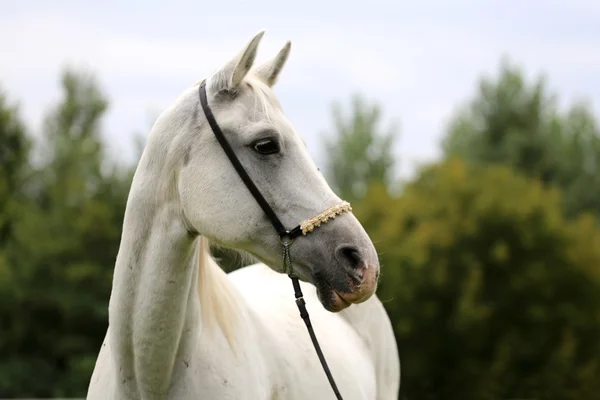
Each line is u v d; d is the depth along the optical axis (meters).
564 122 36.91
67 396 18.05
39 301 19.55
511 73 34.56
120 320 3.23
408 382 16.95
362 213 19.67
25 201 23.45
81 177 23.08
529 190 18.92
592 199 32.69
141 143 23.66
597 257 17.61
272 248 3.14
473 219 17.88
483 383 16.47
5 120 23.89
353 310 4.74
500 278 17.58
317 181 3.15
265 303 4.11
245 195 3.12
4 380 18.59
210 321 3.34
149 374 3.21
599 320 17.30
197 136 3.16
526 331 17.16
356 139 36.44
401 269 17.33
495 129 34.22
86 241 20.17
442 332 16.92
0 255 20.05
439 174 20.19
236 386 3.29
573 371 16.56
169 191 3.18
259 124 3.12
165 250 3.14
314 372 3.85
